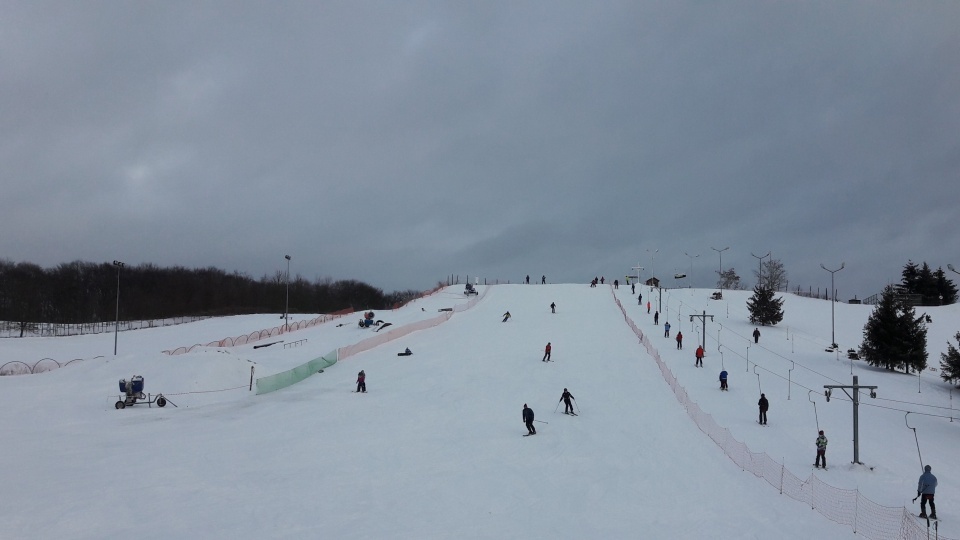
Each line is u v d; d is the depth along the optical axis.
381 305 168.50
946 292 133.25
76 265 134.00
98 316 118.81
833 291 66.81
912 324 53.94
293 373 45.97
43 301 118.94
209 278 150.38
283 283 159.00
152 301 130.75
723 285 153.88
